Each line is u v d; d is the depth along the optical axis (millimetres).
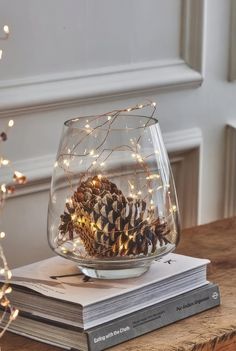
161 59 1986
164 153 1447
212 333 1395
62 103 1797
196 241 1862
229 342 1407
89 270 1433
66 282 1414
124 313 1373
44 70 1772
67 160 1418
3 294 1352
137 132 1409
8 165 1729
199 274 1484
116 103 1908
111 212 1386
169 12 1976
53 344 1371
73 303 1322
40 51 1755
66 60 1805
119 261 1404
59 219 1432
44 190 1820
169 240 1440
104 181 1403
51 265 1501
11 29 1699
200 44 2027
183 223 2121
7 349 1367
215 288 1495
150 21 1943
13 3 1693
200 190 2115
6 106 1696
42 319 1374
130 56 1921
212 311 1480
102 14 1848
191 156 2094
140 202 1401
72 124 1443
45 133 1793
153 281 1404
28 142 1768
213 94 2102
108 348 1338
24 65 1734
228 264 1719
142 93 1944
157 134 1436
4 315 1417
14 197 1767
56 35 1776
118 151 1404
